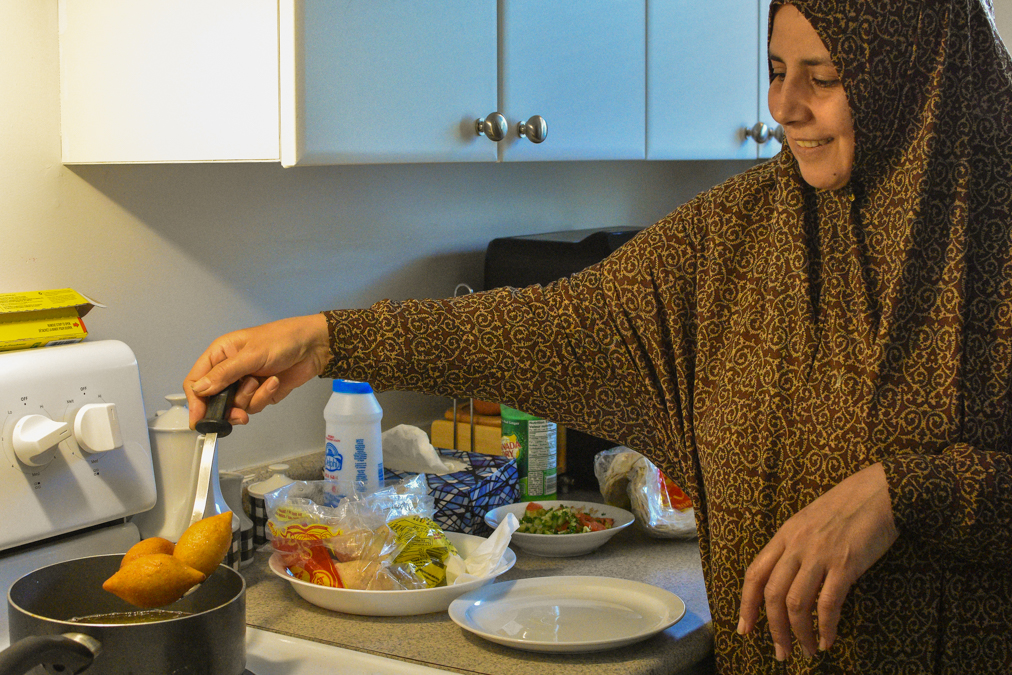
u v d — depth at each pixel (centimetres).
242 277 140
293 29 93
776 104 94
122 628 75
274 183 142
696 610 111
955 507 82
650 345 107
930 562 88
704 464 102
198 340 134
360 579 111
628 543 138
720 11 167
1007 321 89
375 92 103
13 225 112
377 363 104
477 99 119
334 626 106
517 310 109
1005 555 84
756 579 84
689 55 160
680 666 101
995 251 91
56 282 117
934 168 91
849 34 87
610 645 98
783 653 85
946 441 88
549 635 103
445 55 113
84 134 113
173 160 105
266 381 97
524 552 133
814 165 93
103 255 121
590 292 109
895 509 82
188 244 131
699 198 108
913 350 91
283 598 114
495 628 104
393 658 98
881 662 91
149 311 127
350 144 101
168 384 131
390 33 104
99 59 110
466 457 149
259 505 129
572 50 134
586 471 161
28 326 106
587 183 211
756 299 100
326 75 97
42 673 79
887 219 93
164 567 80
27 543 103
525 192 194
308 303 150
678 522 135
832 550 81
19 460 100
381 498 118
